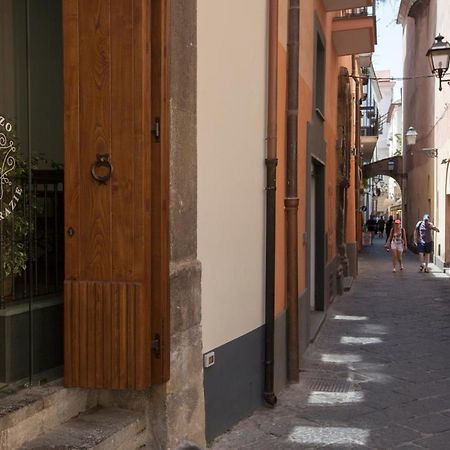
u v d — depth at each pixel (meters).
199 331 4.16
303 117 7.49
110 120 3.43
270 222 5.50
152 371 3.52
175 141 3.78
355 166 20.91
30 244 3.56
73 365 3.46
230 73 4.75
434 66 11.79
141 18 3.37
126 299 3.42
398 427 4.96
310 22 8.16
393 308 11.73
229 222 4.76
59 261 3.82
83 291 3.46
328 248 11.60
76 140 3.47
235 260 4.87
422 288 15.05
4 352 3.35
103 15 3.41
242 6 4.99
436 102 22.31
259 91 5.41
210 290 4.43
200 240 4.27
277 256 5.95
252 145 5.25
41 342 3.59
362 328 9.59
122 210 3.43
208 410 4.43
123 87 3.40
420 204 28.16
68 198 3.49
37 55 3.90
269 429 4.84
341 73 14.37
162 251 3.53
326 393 5.93
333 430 4.86
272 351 5.48
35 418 3.16
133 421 3.52
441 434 4.81
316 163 9.85
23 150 3.72
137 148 3.40
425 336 8.92
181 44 3.85
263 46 5.49
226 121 4.68
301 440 4.63
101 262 3.45
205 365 4.32
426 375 6.68
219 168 4.56
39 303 3.58
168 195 3.62
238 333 4.93
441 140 20.86
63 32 3.47
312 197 10.48
